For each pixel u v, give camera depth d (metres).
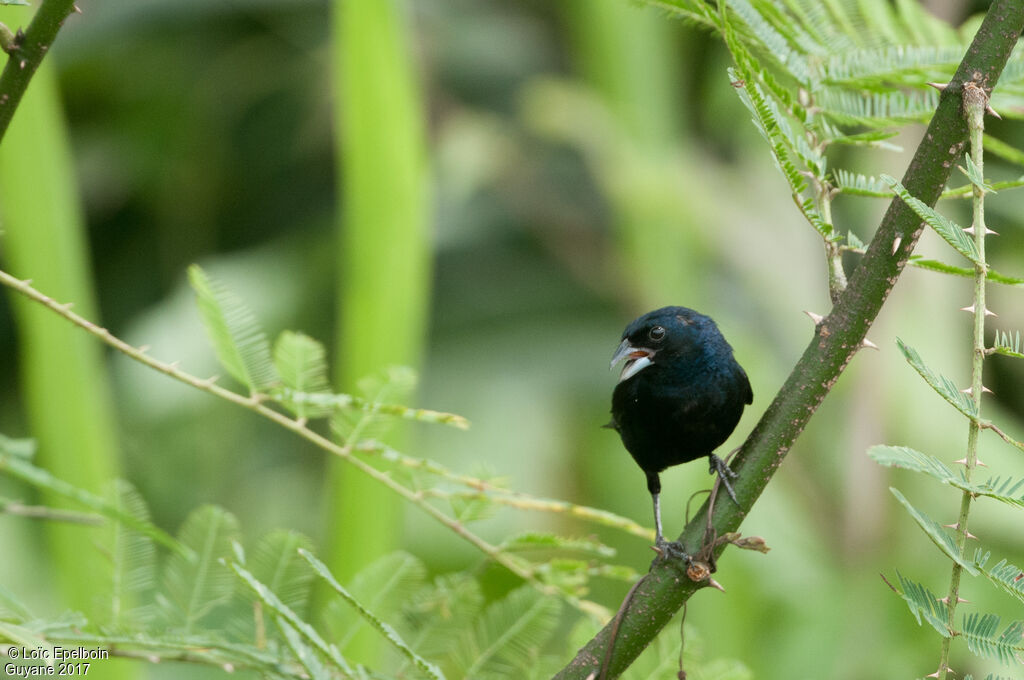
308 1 14.92
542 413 13.70
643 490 13.17
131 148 15.45
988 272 3.85
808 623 10.59
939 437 10.55
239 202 15.70
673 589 4.65
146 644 4.77
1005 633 3.81
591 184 15.06
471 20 15.61
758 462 4.66
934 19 6.34
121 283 15.39
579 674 4.71
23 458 4.17
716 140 13.25
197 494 13.18
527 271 14.92
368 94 7.55
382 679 5.16
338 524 7.15
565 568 5.65
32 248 6.45
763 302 11.98
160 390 13.40
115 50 15.27
